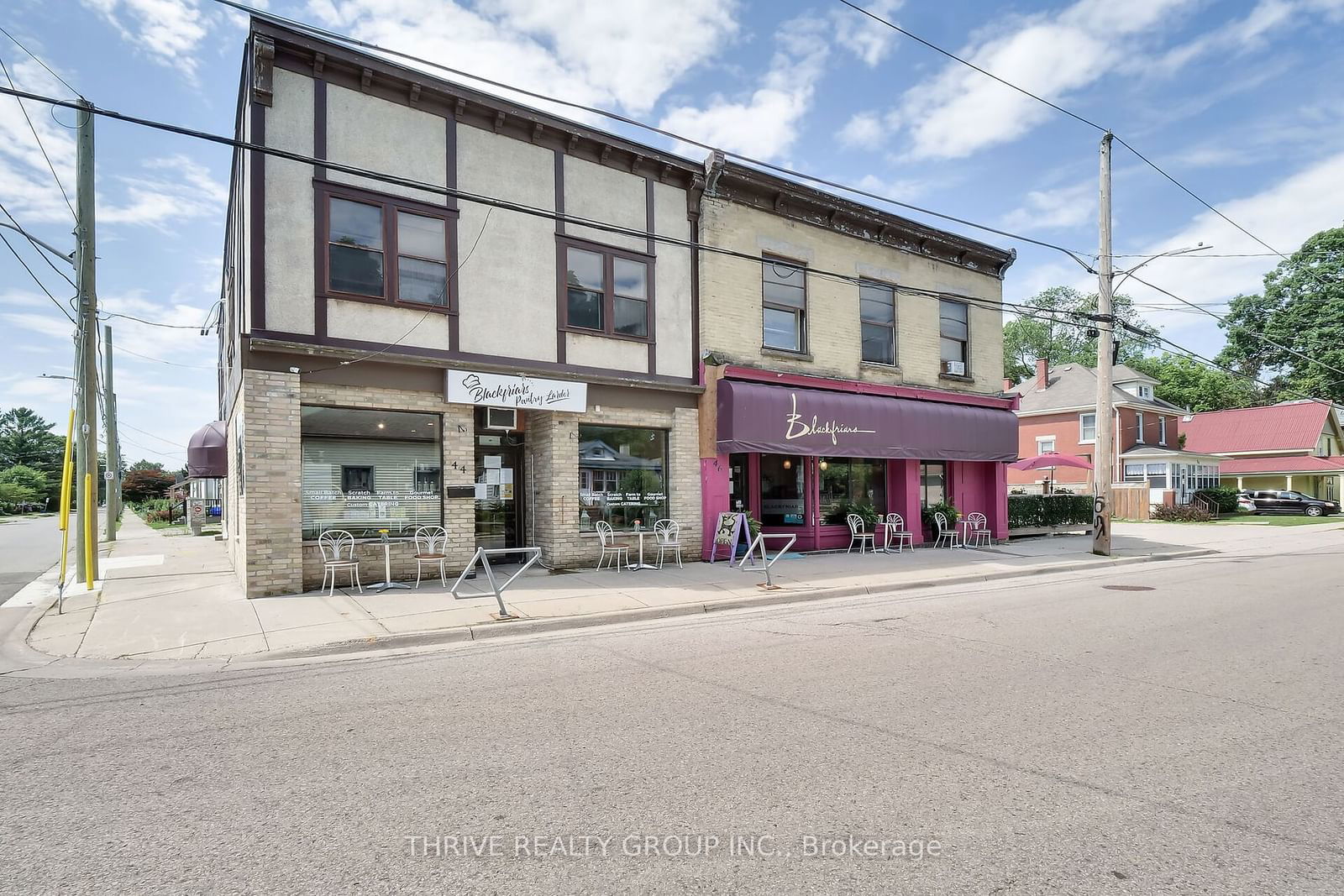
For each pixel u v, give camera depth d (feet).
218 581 37.88
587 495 41.55
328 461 33.76
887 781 12.76
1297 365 167.73
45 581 42.11
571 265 40.50
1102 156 51.55
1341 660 21.63
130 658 22.17
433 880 9.60
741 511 46.06
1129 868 9.89
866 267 53.01
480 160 37.47
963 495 60.03
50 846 10.62
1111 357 52.54
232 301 43.88
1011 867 9.92
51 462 269.23
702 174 44.93
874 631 26.11
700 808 11.72
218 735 15.29
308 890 9.38
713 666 20.89
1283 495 113.50
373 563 34.50
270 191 31.86
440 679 19.58
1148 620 28.25
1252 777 13.03
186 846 10.57
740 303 46.55
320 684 19.17
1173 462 111.14
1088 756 13.98
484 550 27.91
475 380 36.24
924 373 55.98
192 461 60.03
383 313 34.37
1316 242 167.84
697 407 45.32
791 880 9.56
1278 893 9.29
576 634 25.84
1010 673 20.10
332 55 32.96
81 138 41.14
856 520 52.19
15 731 15.61
